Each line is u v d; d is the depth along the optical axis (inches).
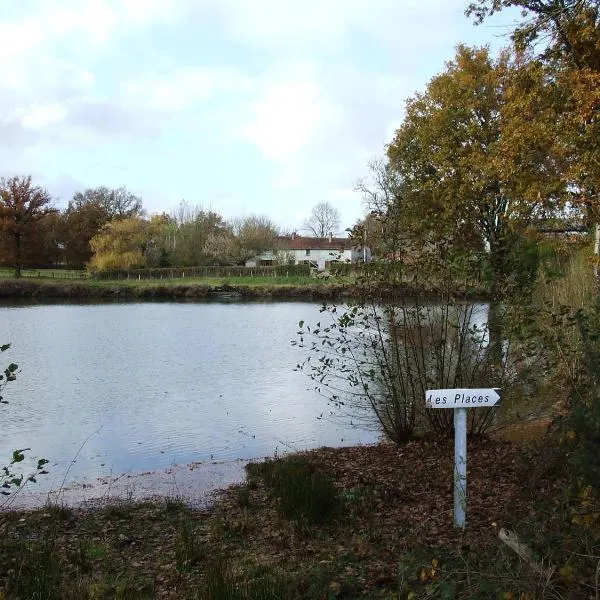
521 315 339.0
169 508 319.3
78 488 379.6
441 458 357.1
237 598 179.9
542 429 378.9
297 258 3998.5
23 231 2847.0
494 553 183.6
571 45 554.6
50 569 213.6
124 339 1226.6
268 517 289.4
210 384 764.6
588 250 600.7
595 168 563.2
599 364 213.3
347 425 535.8
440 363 374.3
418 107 1416.1
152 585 211.8
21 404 657.6
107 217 3619.6
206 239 3376.0
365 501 285.3
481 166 1041.5
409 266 371.9
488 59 1267.2
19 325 1482.5
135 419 590.2
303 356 988.6
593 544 159.5
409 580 177.6
